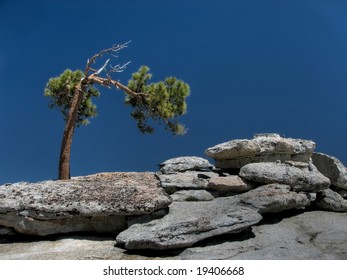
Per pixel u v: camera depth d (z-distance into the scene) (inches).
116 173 518.6
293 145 488.4
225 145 473.7
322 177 442.0
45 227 354.0
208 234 326.0
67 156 597.3
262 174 422.6
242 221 338.6
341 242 338.6
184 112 733.3
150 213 362.6
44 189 390.9
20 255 320.5
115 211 354.3
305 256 305.7
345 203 428.1
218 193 427.2
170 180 440.8
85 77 641.0
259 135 541.0
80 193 379.9
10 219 354.3
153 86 717.3
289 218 401.1
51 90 767.1
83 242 345.4
